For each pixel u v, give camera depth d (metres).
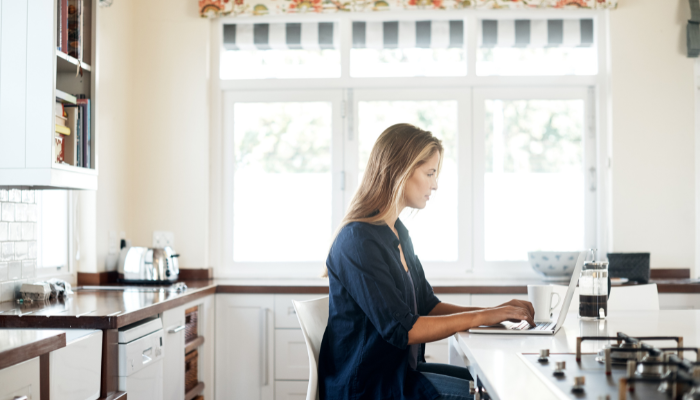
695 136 3.34
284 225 3.46
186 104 3.41
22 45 2.05
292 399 2.95
